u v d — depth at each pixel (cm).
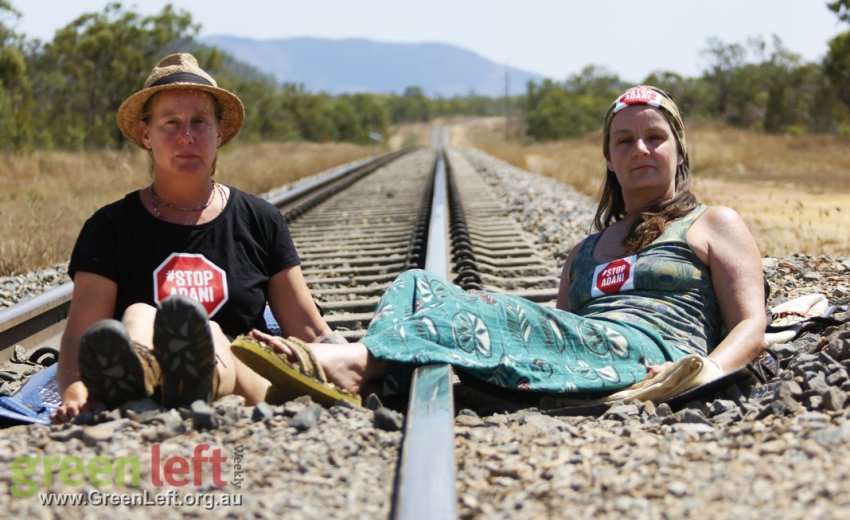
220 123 379
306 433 295
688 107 6600
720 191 1681
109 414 297
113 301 354
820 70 4766
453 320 339
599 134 6819
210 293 359
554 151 4312
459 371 348
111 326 287
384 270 775
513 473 263
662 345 359
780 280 609
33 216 1007
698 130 4984
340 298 676
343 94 12188
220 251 366
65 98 3762
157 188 367
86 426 292
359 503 245
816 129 4525
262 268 379
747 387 348
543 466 266
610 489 243
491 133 13212
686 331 367
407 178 2173
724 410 321
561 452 278
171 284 355
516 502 239
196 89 359
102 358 291
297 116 8356
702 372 332
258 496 249
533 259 794
